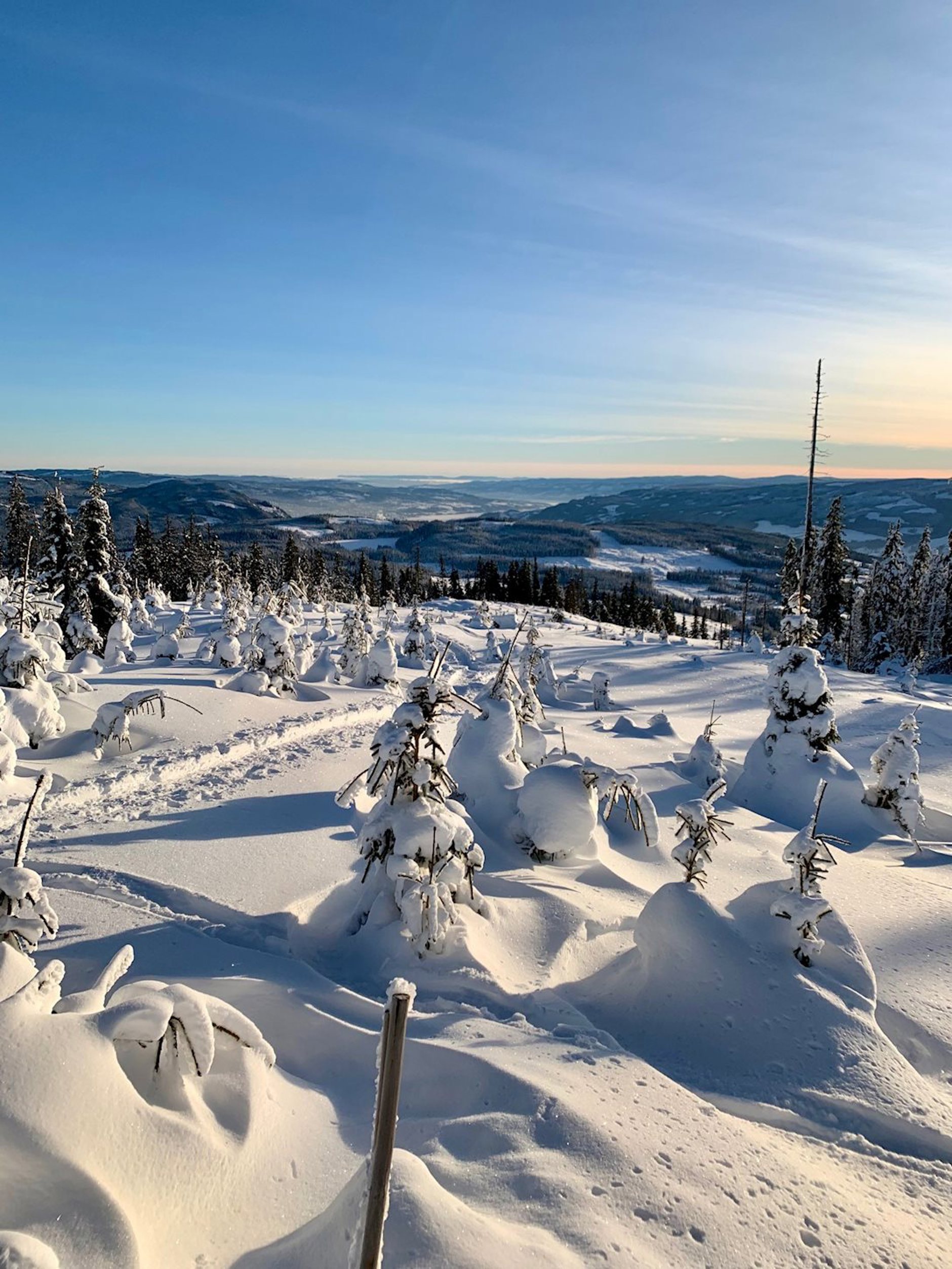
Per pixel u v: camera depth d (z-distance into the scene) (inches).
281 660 696.4
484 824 354.3
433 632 1535.4
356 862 297.1
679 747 661.3
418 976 219.6
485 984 214.7
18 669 452.1
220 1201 109.0
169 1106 117.1
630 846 375.6
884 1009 227.3
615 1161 130.5
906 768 485.4
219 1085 129.3
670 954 218.2
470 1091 153.6
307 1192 120.0
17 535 1566.2
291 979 201.9
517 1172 125.3
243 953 214.4
